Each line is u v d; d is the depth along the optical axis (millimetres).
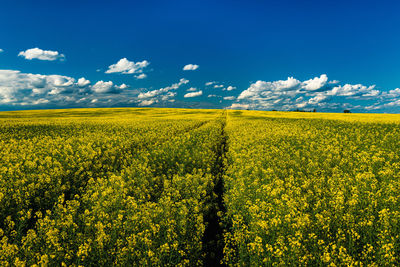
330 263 3930
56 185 7672
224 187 8867
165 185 7816
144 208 5645
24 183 7441
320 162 10891
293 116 48344
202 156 11844
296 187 7383
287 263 4082
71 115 54281
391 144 14344
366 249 4449
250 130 23031
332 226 5074
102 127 25781
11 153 11758
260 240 4473
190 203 6340
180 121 34281
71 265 4031
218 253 5605
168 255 4449
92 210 5805
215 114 59781
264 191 6902
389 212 5211
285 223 4992
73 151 12234
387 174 8008
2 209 5918
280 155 12055
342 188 6977
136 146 16031
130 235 4797
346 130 22406
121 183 7469
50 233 4527
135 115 55562
